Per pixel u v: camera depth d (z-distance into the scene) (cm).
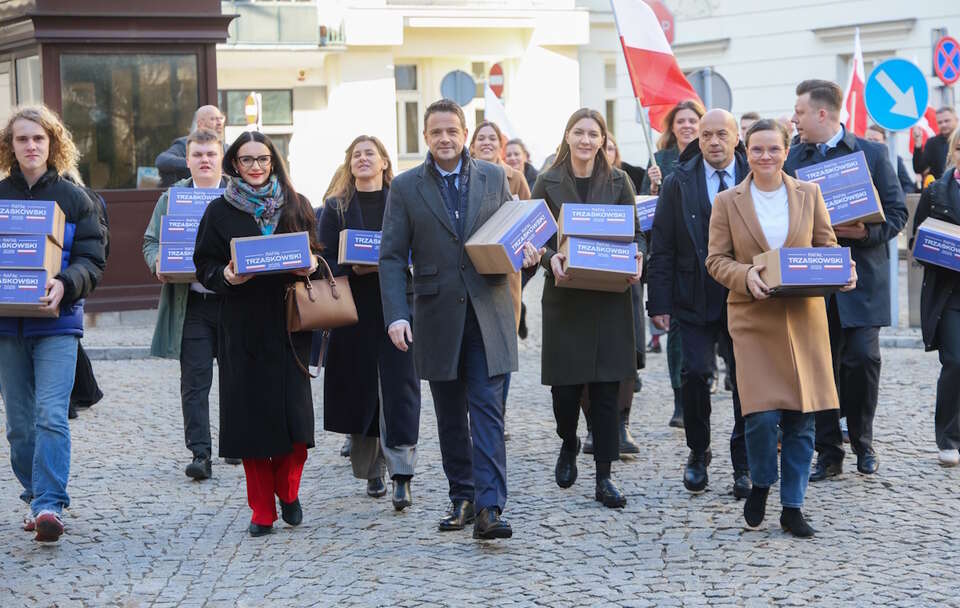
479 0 3591
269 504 738
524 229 695
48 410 716
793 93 2591
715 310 776
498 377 706
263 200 729
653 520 739
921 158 1745
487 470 693
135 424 1078
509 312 712
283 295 725
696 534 708
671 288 790
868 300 820
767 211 712
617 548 686
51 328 722
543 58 3706
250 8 3334
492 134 1068
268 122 3512
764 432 700
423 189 714
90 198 751
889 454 888
